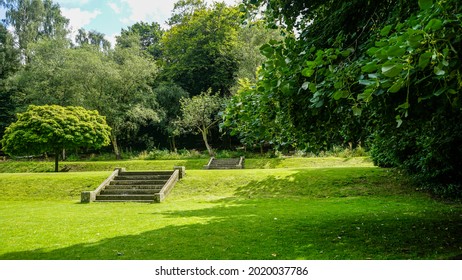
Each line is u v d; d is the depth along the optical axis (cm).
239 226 723
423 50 215
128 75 3139
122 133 3412
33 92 3131
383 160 1475
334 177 1417
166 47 4191
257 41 3064
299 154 2756
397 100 357
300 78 427
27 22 4050
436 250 506
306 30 561
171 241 604
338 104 402
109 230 716
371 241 569
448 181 1103
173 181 1445
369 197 1185
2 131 3394
